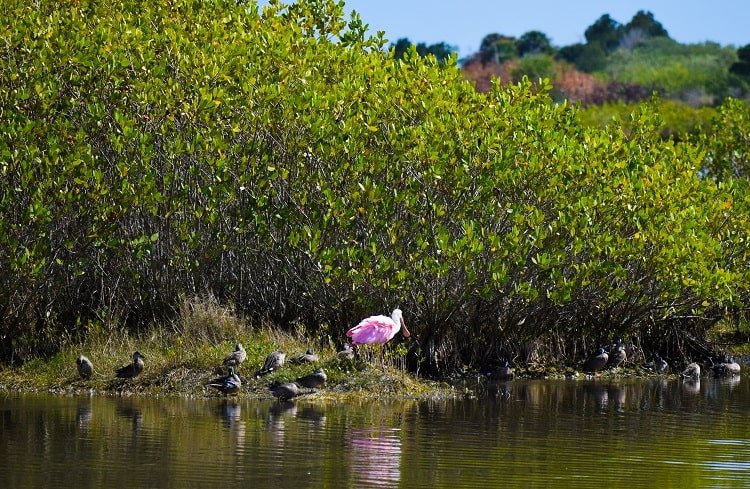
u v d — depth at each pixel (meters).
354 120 52.47
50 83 51.41
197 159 53.06
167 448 34.25
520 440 36.88
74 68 53.22
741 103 88.25
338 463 32.47
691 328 64.88
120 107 53.41
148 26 56.88
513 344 57.78
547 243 53.59
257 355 48.62
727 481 31.14
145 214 53.47
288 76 55.31
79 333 52.75
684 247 55.72
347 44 60.88
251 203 53.09
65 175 50.16
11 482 29.84
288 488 29.50
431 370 54.56
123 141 51.56
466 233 50.47
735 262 61.31
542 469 32.34
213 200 51.59
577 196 54.34
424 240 51.75
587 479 31.17
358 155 51.91
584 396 49.31
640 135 62.44
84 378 47.81
